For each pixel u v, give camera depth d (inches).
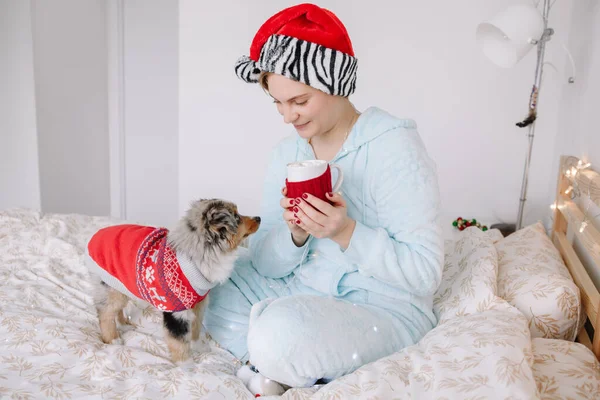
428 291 51.0
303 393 44.7
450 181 116.7
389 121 53.4
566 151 94.3
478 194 115.6
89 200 142.9
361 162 54.0
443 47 111.8
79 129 136.1
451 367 41.7
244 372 51.5
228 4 127.0
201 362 55.9
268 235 58.7
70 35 129.0
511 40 85.0
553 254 69.7
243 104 132.4
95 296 58.5
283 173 61.2
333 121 53.2
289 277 60.9
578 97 88.0
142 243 55.4
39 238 79.0
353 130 54.7
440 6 110.1
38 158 123.5
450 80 112.8
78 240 80.9
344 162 54.9
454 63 111.8
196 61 131.6
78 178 137.8
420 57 113.5
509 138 111.4
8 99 123.0
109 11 139.3
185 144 137.7
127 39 140.6
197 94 133.7
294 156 60.2
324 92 49.5
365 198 54.0
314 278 56.3
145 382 47.3
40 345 52.8
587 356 47.7
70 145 133.6
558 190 81.2
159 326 63.1
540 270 63.0
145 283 53.1
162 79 141.3
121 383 47.7
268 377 47.6
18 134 124.1
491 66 109.6
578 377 43.9
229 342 58.8
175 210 149.9
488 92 110.8
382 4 112.8
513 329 46.5
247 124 133.6
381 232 49.4
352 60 49.6
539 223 81.6
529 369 40.8
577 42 92.7
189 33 130.3
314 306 47.4
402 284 49.8
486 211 116.0
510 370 39.0
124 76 143.0
